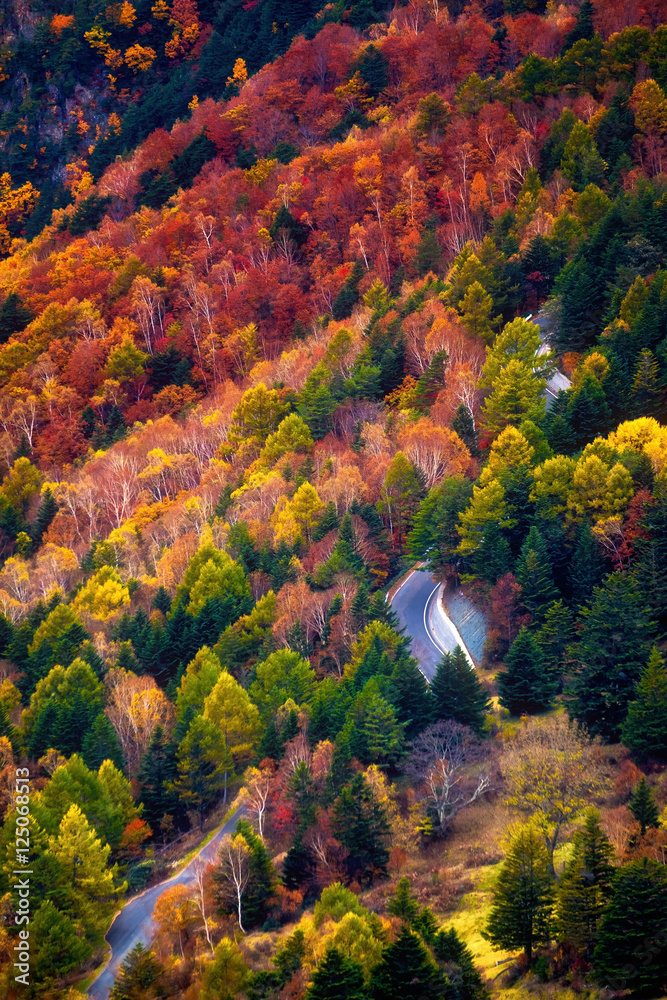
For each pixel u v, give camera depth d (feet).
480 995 492.54
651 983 481.05
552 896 517.55
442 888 603.67
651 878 491.31
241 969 567.18
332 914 558.56
